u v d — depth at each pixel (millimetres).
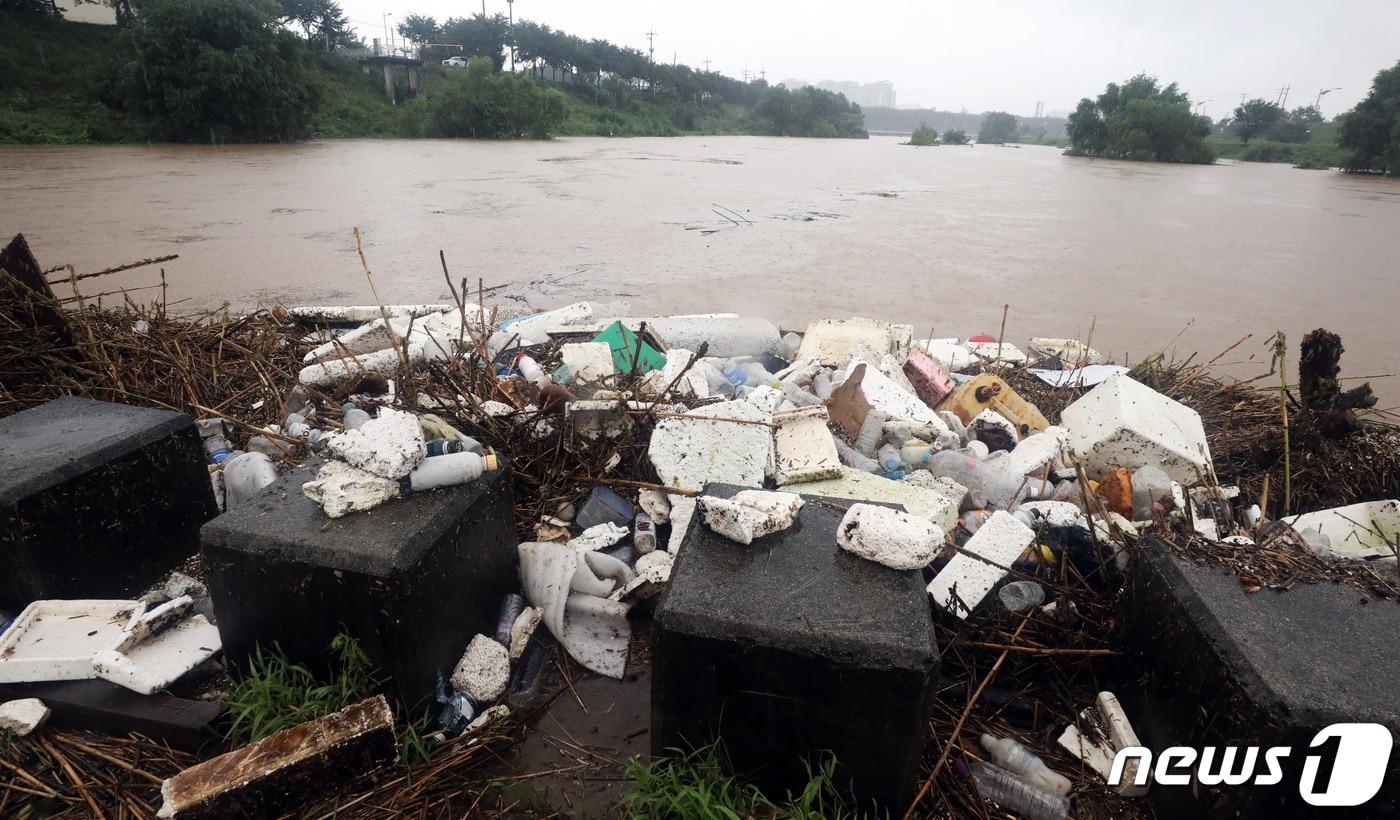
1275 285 11852
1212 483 3723
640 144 47375
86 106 30984
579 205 17922
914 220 18094
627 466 3666
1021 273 12094
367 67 46406
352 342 4977
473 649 2600
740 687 2061
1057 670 2674
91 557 2818
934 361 5488
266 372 4738
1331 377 4371
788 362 5664
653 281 10477
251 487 3371
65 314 4566
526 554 2961
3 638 2482
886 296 10211
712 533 2457
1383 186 33781
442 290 9492
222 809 2027
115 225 13258
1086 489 3438
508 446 3664
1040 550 3137
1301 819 1895
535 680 2691
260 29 32688
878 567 2305
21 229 12711
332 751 2141
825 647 1971
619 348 4766
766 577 2234
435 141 39969
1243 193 28656
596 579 2916
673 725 2160
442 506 2482
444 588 2453
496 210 16594
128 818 2145
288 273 10195
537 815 2205
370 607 2234
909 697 1968
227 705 2371
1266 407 5012
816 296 10055
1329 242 16672
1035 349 6660
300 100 34438
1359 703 1837
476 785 2281
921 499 3324
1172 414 4102
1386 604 2217
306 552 2248
